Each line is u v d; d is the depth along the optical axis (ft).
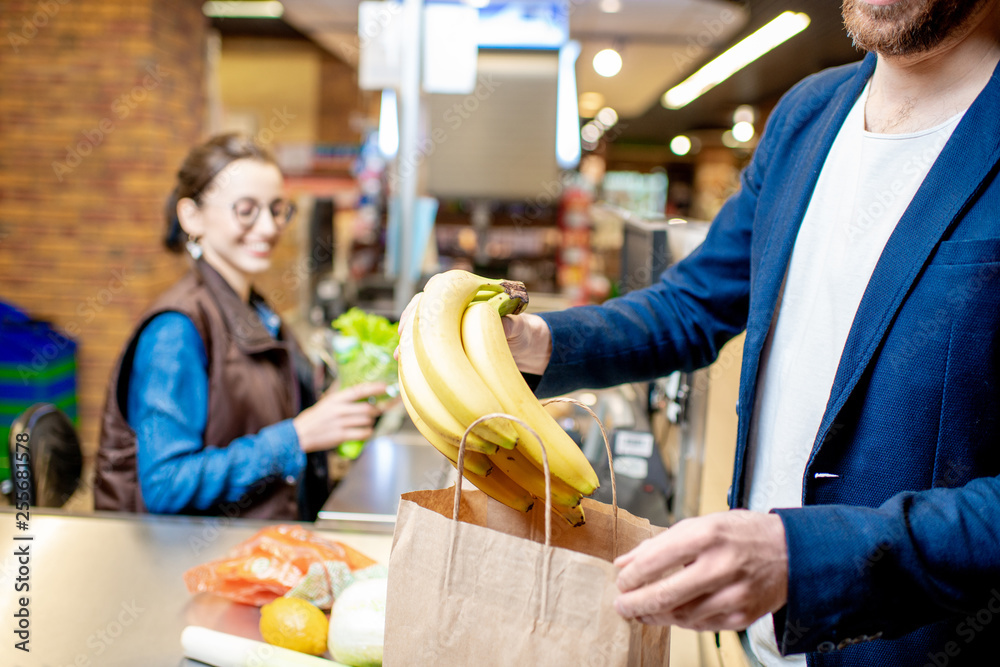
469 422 2.23
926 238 2.51
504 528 2.72
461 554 2.26
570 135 18.86
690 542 1.98
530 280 20.59
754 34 16.24
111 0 14.28
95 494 5.67
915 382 2.49
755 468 3.26
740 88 26.35
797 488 2.98
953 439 2.45
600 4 14.79
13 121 14.64
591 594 2.12
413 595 2.34
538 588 2.17
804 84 3.44
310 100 28.63
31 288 14.93
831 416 2.65
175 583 3.94
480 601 2.24
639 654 2.19
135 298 14.87
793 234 3.07
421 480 6.44
